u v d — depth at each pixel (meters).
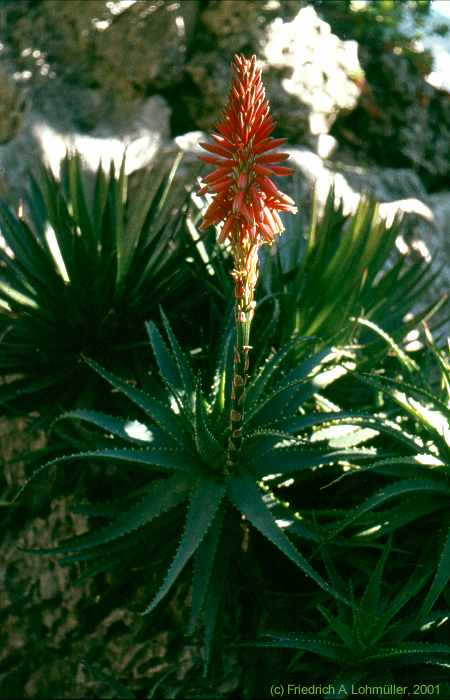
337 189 3.00
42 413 2.03
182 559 1.62
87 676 2.16
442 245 3.11
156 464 1.70
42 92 2.95
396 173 3.22
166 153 2.90
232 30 3.05
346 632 1.66
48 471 2.22
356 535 1.72
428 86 3.38
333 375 1.84
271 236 1.40
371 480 1.88
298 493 1.87
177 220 2.12
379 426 1.72
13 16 2.98
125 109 2.99
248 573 1.78
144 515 1.71
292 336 2.03
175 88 3.05
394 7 3.35
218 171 1.39
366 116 3.24
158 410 1.78
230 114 1.38
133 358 2.06
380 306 2.17
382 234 2.21
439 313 2.93
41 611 2.20
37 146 2.88
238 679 1.94
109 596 1.85
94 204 2.17
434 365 2.14
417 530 1.80
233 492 1.69
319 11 3.39
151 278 2.05
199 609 1.66
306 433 1.82
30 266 2.10
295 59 3.10
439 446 1.73
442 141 3.38
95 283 1.95
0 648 2.21
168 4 2.96
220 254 2.10
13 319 2.02
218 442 1.71
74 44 2.98
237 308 1.52
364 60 3.32
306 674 1.85
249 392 1.78
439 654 1.71
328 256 2.19
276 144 1.38
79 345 2.05
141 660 2.08
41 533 2.22
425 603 1.65
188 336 2.12
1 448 2.30
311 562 1.84
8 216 2.15
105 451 1.70
